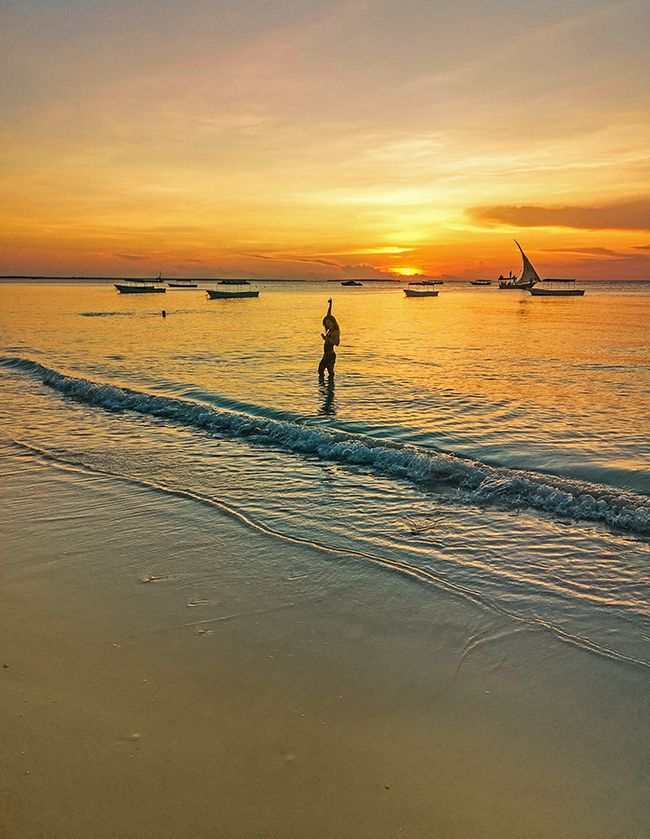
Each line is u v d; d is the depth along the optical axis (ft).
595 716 11.91
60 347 85.87
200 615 15.85
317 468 29.58
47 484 26.94
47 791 10.05
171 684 12.91
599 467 28.81
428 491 26.03
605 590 17.21
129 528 21.86
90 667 13.55
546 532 21.43
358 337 105.19
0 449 32.86
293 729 11.53
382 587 17.43
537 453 31.50
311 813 9.61
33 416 41.50
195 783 10.21
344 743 11.16
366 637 14.79
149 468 29.40
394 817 9.54
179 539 20.85
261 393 49.42
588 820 9.50
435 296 411.95
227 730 11.48
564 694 12.59
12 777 10.36
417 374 60.49
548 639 14.67
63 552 19.85
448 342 95.61
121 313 184.34
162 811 9.64
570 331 118.62
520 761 10.74
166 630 15.10
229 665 13.61
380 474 28.53
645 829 9.31
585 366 66.90
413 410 42.83
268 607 16.28
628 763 10.66
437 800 9.88
